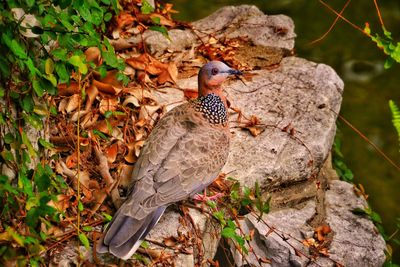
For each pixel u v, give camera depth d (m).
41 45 10.23
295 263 11.31
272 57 13.77
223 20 14.62
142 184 10.17
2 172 9.71
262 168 11.66
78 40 10.30
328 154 13.09
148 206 10.02
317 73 13.48
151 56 12.93
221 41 13.90
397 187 16.84
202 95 11.47
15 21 9.57
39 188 9.43
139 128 11.70
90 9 10.78
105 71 10.96
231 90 12.99
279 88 13.12
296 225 11.73
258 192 11.13
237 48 13.90
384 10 19.75
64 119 11.33
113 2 11.58
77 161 10.66
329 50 18.88
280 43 14.07
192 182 10.42
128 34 13.10
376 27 19.41
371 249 11.80
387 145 17.41
